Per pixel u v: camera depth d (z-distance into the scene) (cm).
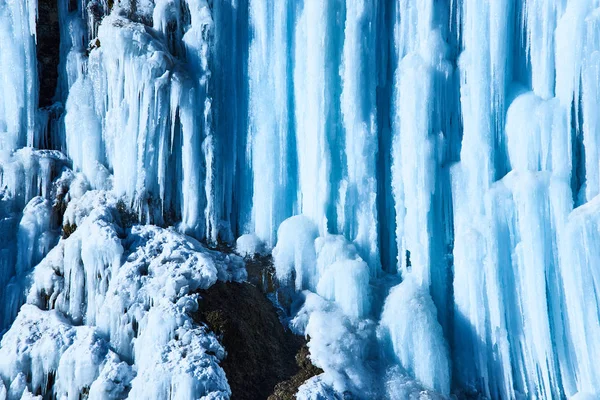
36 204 1788
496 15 1631
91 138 1861
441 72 1702
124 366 1472
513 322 1579
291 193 1841
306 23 1786
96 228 1636
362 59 1733
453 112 1722
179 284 1557
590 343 1499
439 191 1689
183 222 1805
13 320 1664
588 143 1558
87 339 1509
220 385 1416
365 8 1727
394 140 1739
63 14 1964
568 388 1516
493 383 1577
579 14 1557
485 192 1622
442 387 1530
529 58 1669
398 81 1731
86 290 1639
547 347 1523
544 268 1544
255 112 1827
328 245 1698
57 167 1869
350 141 1744
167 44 1858
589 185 1563
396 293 1623
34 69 1914
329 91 1761
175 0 1862
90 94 1898
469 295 1600
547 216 1552
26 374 1496
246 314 1592
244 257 1769
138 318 1534
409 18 1744
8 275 1736
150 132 1773
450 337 1662
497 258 1575
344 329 1569
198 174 1806
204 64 1817
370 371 1527
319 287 1692
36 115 1916
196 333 1487
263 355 1544
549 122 1573
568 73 1570
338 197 1769
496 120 1656
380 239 1794
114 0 1902
